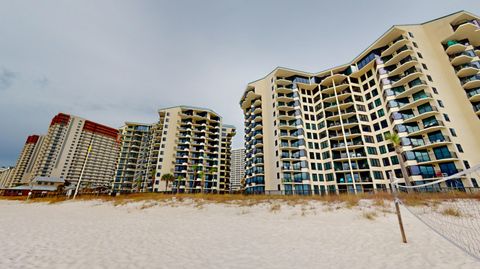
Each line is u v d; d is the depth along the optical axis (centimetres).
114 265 534
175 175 6391
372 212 1420
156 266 532
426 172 3294
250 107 6569
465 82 3572
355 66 5106
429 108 3469
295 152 4856
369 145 4322
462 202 1692
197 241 812
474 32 3672
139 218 1462
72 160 13400
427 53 3947
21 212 1919
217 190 6694
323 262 565
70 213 1819
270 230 1027
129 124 9388
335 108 4978
